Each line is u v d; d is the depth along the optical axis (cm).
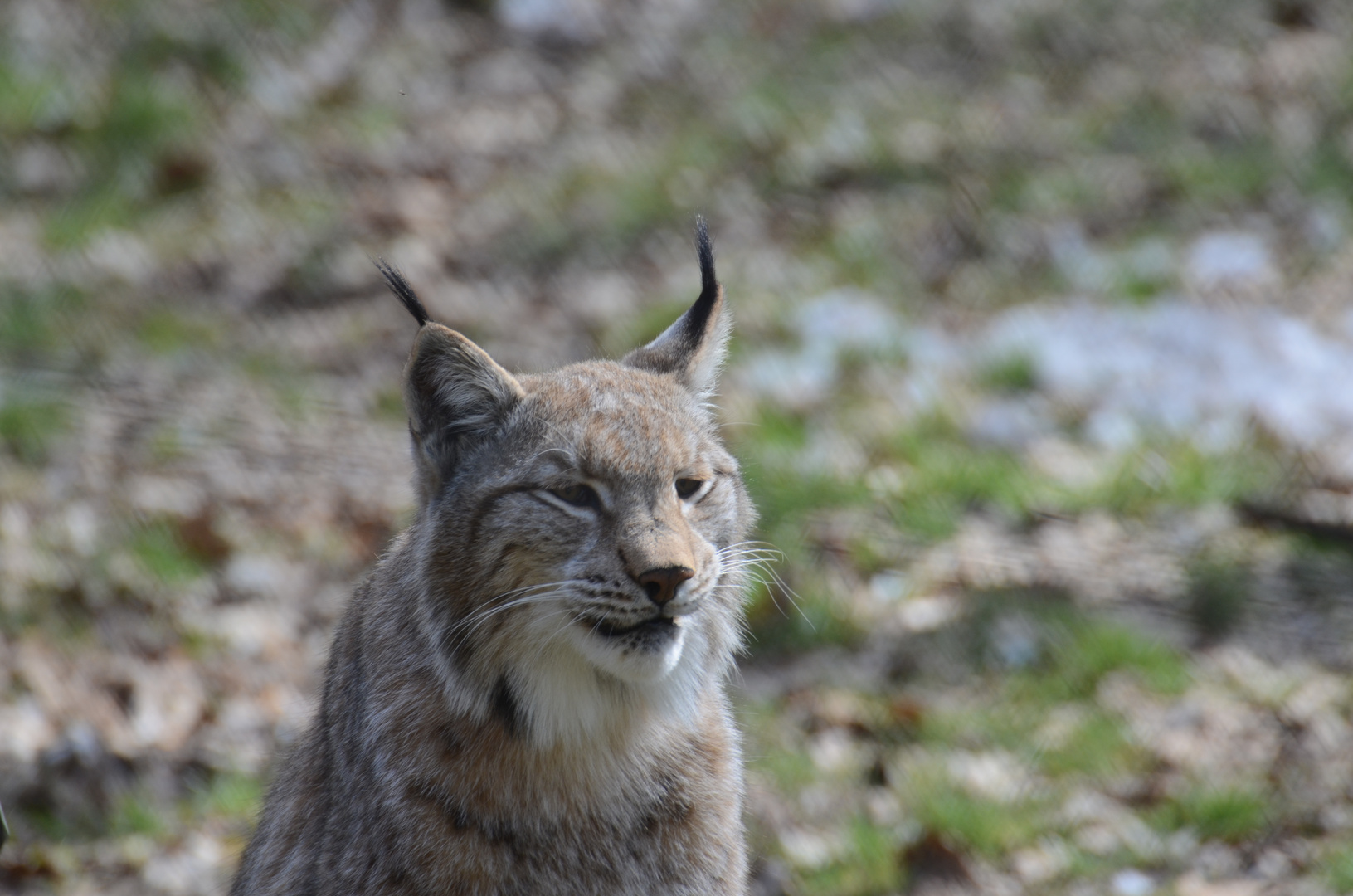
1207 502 1212
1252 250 1591
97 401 1345
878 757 941
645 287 1566
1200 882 812
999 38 2005
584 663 607
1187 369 1411
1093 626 1048
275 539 1190
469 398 615
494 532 598
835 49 1984
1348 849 816
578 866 609
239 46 1889
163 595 1116
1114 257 1588
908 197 1702
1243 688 997
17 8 1878
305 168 1741
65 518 1184
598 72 1945
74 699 999
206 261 1573
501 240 1641
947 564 1139
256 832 681
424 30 1989
